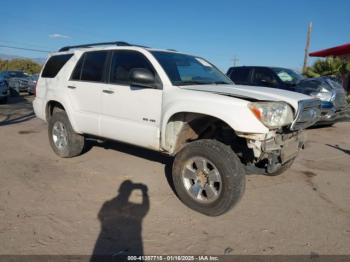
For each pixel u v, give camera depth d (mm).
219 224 3689
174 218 3797
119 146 6930
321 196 4582
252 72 10688
